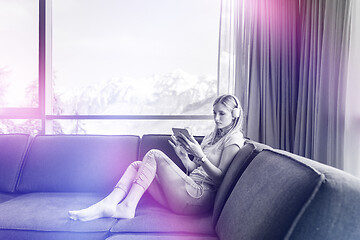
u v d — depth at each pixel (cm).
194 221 141
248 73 250
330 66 196
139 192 150
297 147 235
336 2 194
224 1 252
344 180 81
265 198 94
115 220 146
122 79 307
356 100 181
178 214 151
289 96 249
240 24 248
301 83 235
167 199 153
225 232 110
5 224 142
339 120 188
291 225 79
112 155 203
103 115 267
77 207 159
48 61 278
